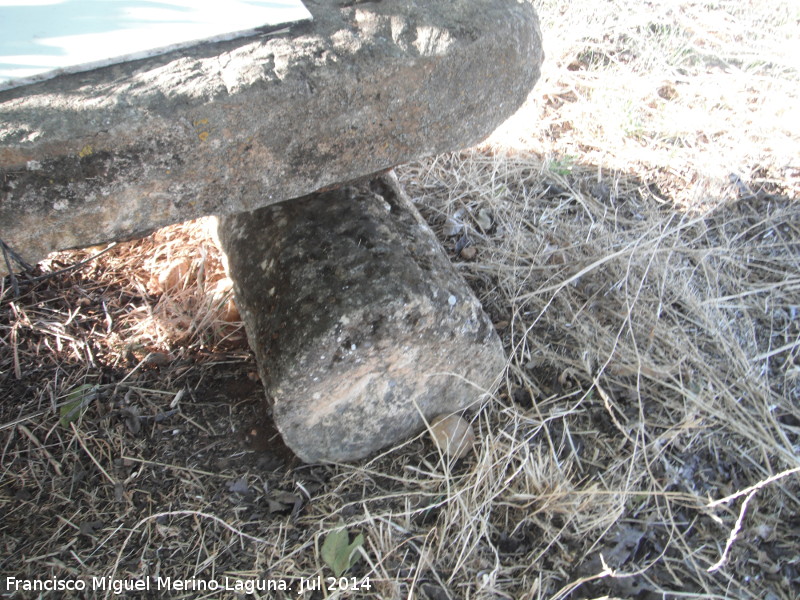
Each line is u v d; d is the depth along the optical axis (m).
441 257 1.81
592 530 1.72
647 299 2.17
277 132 1.31
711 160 2.65
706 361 2.07
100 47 1.26
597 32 3.17
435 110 1.44
